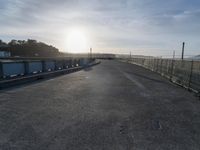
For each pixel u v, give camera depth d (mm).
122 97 7766
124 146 3592
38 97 7375
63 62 21078
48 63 16906
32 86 9922
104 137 3947
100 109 5953
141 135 4113
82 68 25344
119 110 5910
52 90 8898
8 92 8203
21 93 8055
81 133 4109
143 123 4848
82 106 6246
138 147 3572
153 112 5824
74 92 8531
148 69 26828
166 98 7922
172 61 14680
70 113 5477
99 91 8906
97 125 4605
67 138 3852
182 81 11664
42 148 3426
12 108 5812
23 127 4359
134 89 9758
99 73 18406
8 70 11172
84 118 5078
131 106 6422
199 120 5219
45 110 5703
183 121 5102
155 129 4477
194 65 10094
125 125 4660
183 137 4086
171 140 3920
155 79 14773
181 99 7840
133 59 49531
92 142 3707
